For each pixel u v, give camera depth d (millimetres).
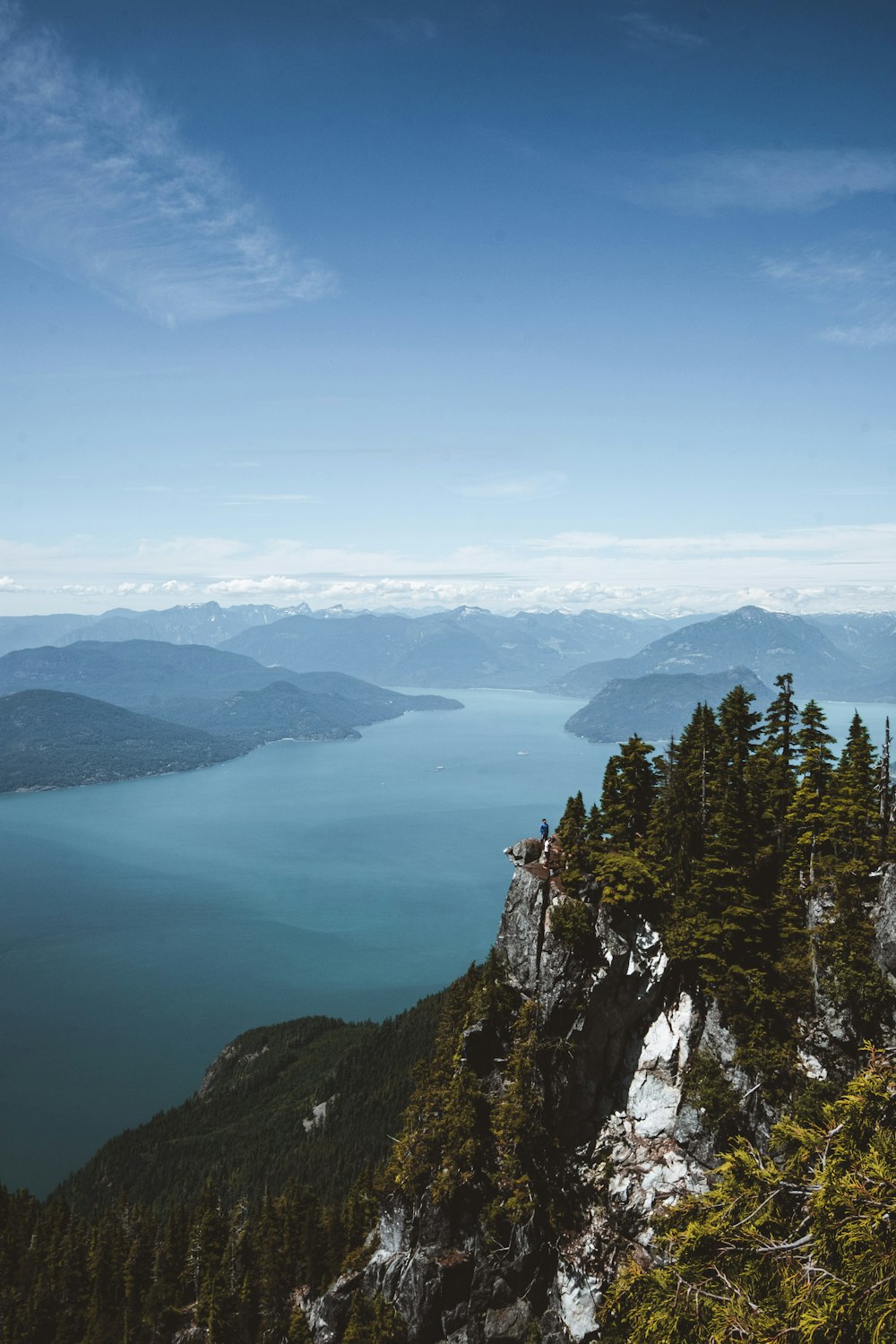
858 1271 17062
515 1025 70062
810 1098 60531
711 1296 18859
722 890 67938
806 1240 18719
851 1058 62156
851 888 66188
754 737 82438
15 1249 143250
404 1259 70125
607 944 69500
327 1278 106438
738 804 74250
